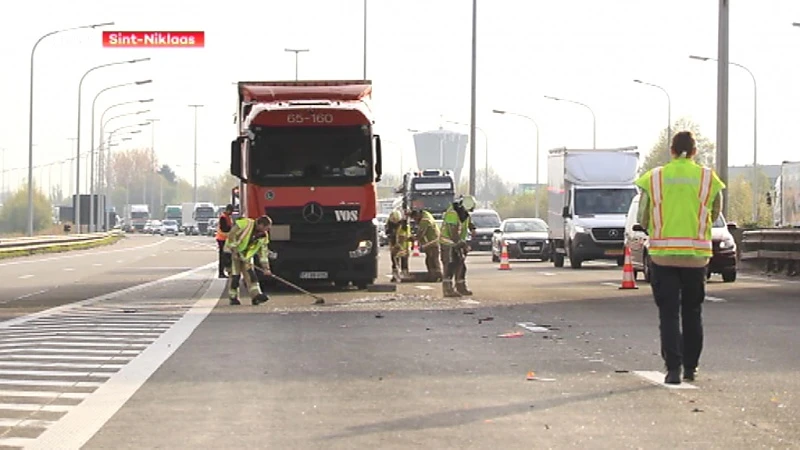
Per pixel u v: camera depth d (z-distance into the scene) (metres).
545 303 29.53
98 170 141.38
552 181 57.78
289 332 22.58
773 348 19.12
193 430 12.43
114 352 19.52
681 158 15.49
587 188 53.88
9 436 12.19
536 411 13.30
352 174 33.75
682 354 15.67
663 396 14.27
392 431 12.24
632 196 53.62
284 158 33.62
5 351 19.75
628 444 11.45
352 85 36.62
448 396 14.45
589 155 54.66
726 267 37.78
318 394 14.73
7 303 32.31
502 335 21.47
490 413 13.21
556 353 18.67
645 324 23.53
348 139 33.75
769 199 84.50
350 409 13.60
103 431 12.42
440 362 17.69
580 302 29.78
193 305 30.41
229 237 30.52
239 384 15.67
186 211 199.00
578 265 53.00
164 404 14.10
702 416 12.91
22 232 159.38
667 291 15.26
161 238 163.75
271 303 30.72
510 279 42.75
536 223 66.62
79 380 16.25
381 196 185.25
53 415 13.45
